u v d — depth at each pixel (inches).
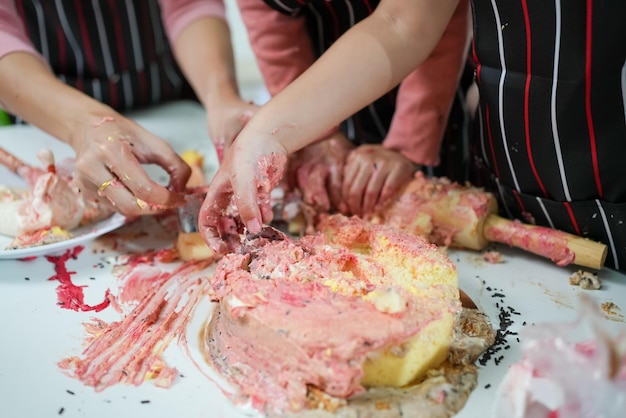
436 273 25.3
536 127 28.4
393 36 28.2
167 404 22.5
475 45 29.4
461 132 38.9
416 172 34.0
